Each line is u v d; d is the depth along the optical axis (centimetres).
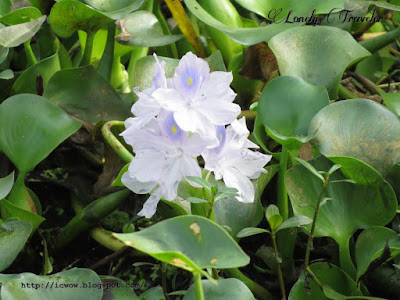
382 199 96
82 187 109
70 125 100
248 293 90
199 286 81
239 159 90
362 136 97
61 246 105
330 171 91
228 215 97
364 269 93
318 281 93
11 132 99
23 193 100
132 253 102
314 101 100
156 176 88
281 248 100
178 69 86
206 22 107
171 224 83
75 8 106
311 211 97
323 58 107
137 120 88
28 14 107
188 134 87
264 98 101
